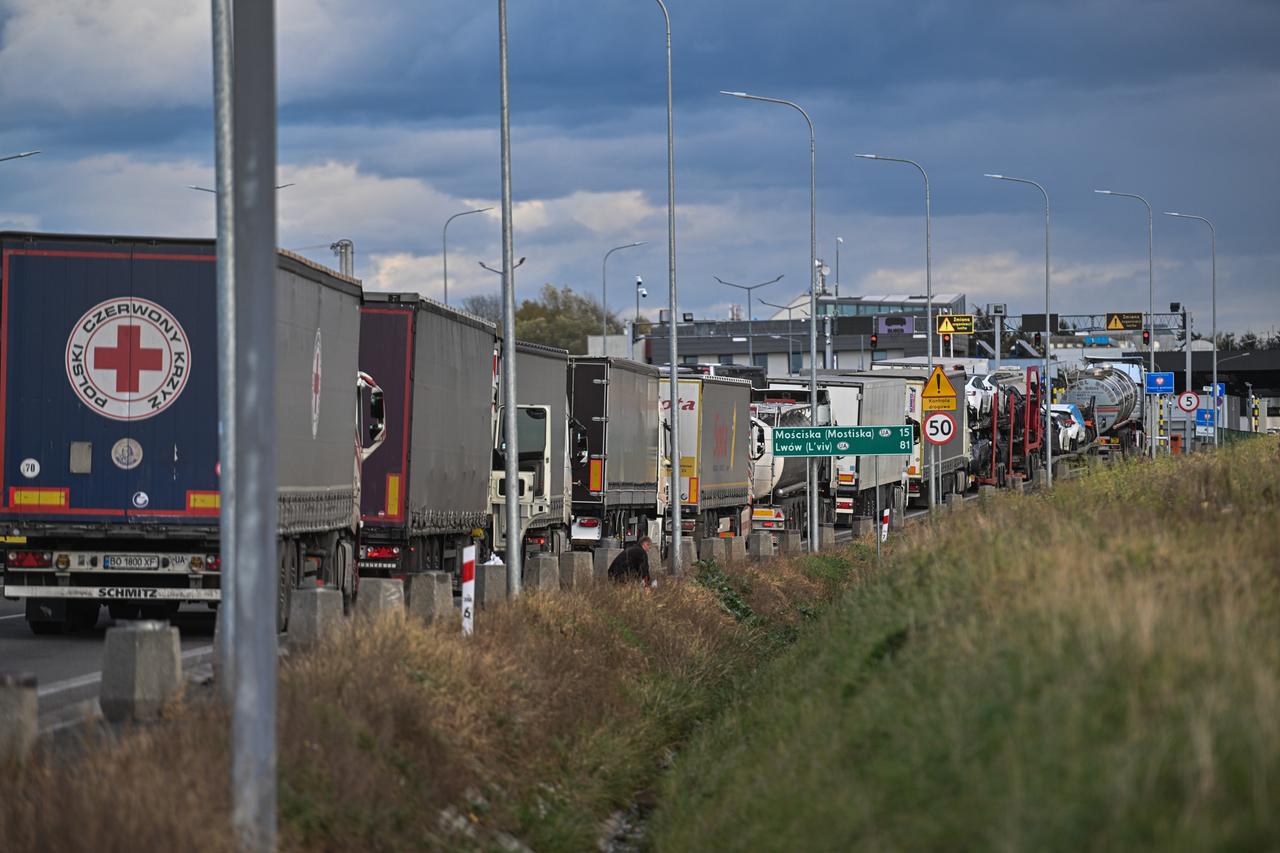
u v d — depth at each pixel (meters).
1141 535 36.22
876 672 33.94
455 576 90.75
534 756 40.91
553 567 65.81
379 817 29.77
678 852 34.31
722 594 83.56
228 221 42.06
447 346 84.19
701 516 132.75
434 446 82.19
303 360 63.84
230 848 24.05
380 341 77.94
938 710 25.86
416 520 79.12
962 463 196.25
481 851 32.53
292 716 31.38
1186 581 29.45
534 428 100.00
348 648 38.56
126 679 34.28
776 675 56.50
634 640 60.72
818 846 24.58
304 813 27.88
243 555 24.30
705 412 130.88
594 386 114.25
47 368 58.47
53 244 58.25
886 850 22.00
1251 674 22.16
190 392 58.72
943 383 102.62
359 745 32.00
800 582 101.75
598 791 42.50
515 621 51.84
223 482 40.59
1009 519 49.59
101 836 23.14
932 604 36.00
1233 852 17.92
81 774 25.62
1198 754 19.62
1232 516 41.50
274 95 24.31
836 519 167.25
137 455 58.66
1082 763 20.52
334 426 69.12
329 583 70.12
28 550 59.38
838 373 179.62
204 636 64.44
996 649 26.83
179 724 30.16
